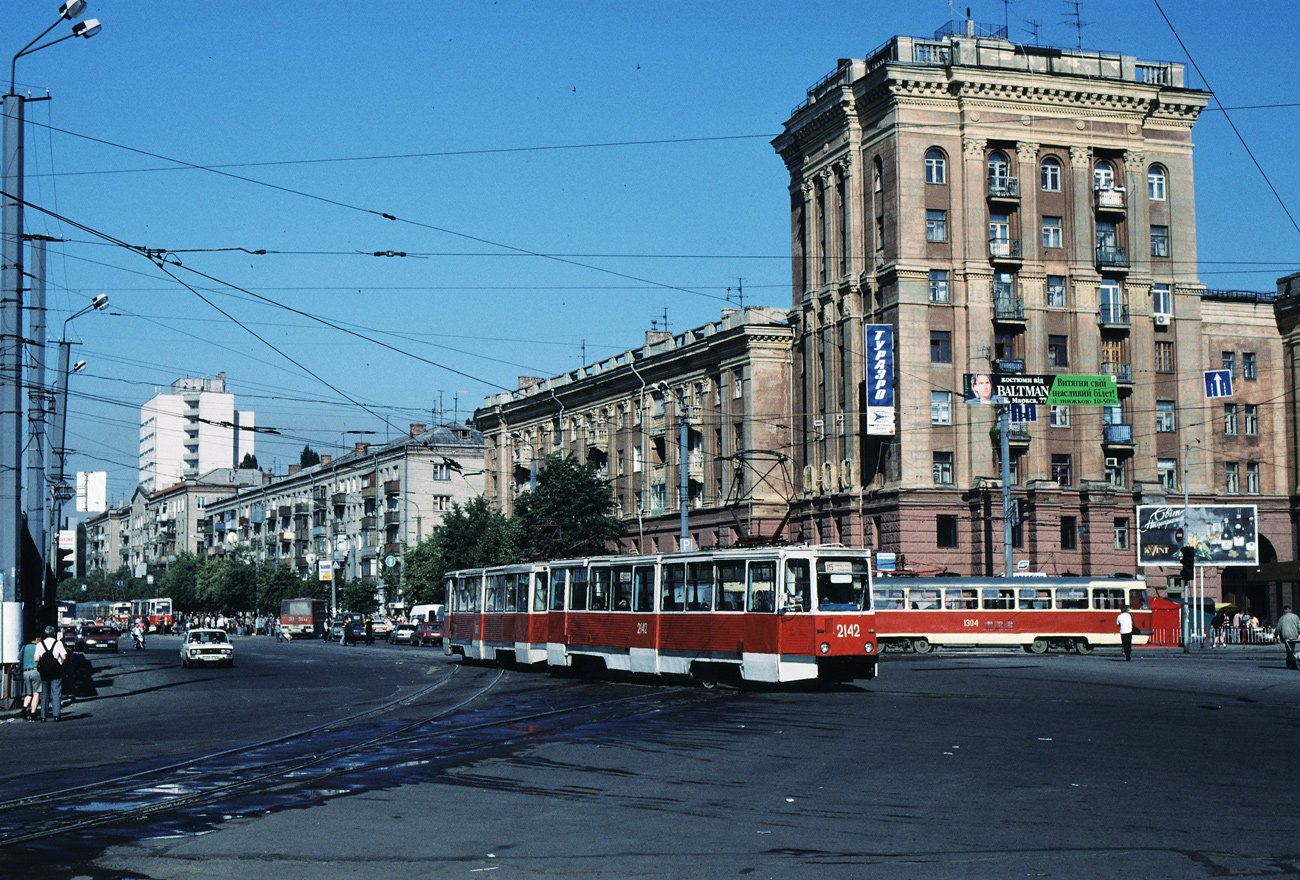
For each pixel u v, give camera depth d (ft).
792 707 85.10
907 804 46.32
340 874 35.81
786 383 233.14
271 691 123.13
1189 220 213.87
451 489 362.94
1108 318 207.00
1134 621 168.55
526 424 313.94
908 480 196.24
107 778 56.75
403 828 42.63
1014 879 34.14
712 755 60.85
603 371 282.15
